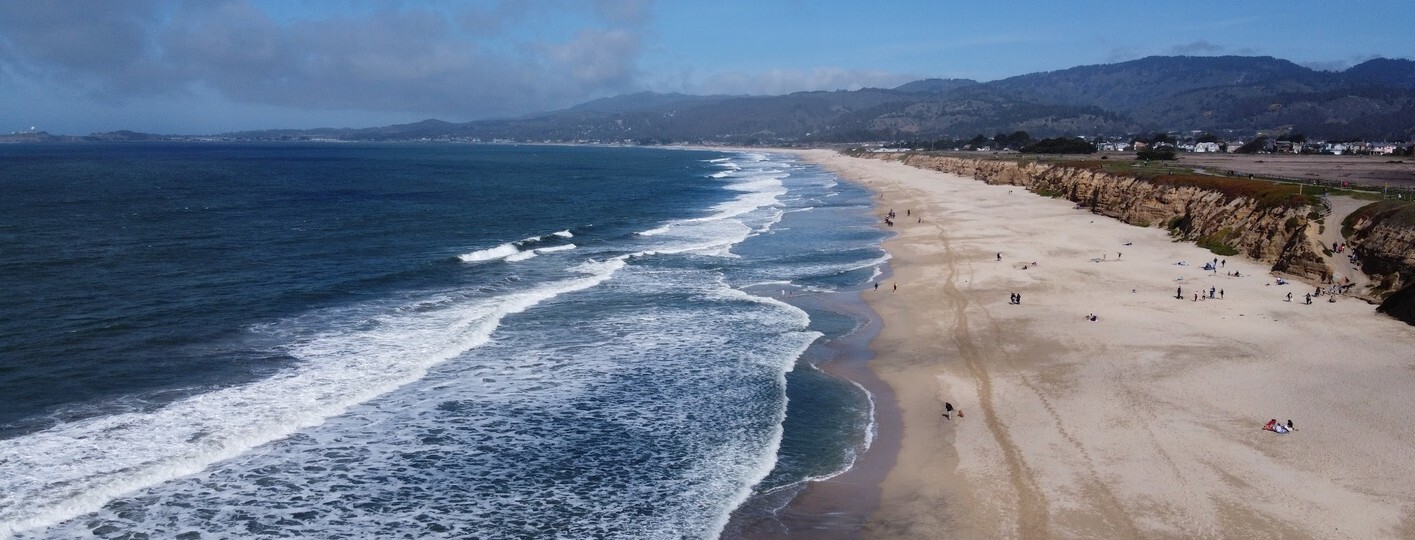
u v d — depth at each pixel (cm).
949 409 2494
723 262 5059
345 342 3061
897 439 2323
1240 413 2356
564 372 2853
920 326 3491
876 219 7362
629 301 3925
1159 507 1841
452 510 1908
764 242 5959
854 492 2012
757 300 3988
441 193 9788
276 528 1791
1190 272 4409
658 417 2475
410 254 5016
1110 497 1892
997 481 2011
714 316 3666
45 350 2827
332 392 2544
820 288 4309
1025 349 3062
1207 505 1839
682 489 2034
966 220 7000
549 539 1800
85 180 10762
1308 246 4112
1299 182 6097
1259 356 2872
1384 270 3675
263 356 2869
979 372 2828
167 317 3316
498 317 3488
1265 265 4534
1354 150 15650
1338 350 2906
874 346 3244
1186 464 2041
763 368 2944
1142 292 3941
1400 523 1738
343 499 1928
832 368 2973
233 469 2036
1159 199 6366
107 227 5819
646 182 13050
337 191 9731
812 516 1900
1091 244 5466
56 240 5125
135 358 2792
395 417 2405
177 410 2352
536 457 2188
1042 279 4306
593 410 2517
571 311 3700
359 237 5694
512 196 9656
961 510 1886
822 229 6712
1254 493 1886
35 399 2389
